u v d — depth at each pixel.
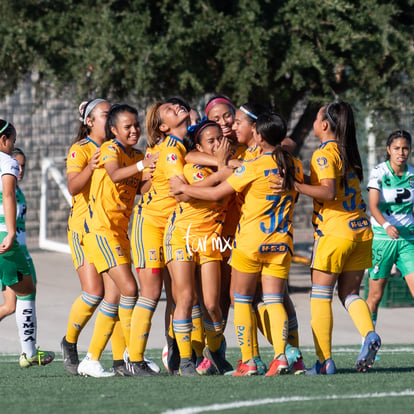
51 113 81.31
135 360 25.39
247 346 24.20
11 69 54.66
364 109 52.06
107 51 47.91
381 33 49.16
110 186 25.05
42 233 74.19
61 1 50.94
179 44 48.56
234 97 51.94
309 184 24.62
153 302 25.52
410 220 31.80
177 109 25.27
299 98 55.88
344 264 24.45
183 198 24.17
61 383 23.19
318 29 48.94
